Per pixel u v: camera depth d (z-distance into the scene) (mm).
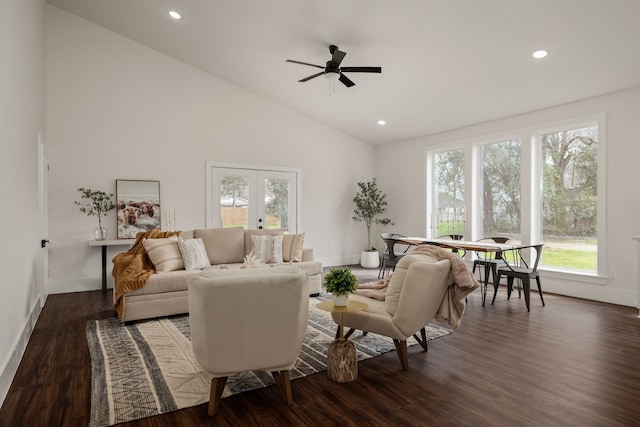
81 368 2689
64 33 5227
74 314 4125
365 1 3781
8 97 2486
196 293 2000
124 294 3721
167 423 1996
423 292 2570
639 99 4375
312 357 2910
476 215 6266
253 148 6742
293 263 5039
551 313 4176
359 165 8094
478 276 6105
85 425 1967
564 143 5195
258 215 6801
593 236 4887
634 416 2064
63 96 5211
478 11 3600
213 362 2033
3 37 2350
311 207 7441
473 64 4512
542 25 3609
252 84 6430
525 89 4836
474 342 3256
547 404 2197
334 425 1984
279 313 2074
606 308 4379
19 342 2791
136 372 2611
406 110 6215
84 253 5348
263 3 4184
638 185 4379
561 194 5223
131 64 5688
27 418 2031
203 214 6242
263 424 1991
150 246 4340
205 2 4379
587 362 2812
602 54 3885
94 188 5410
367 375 2604
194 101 6188
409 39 4281
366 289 3332
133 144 5688
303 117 7312
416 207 7332
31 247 3502
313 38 4637
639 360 2850
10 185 2525
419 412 2115
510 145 5828
